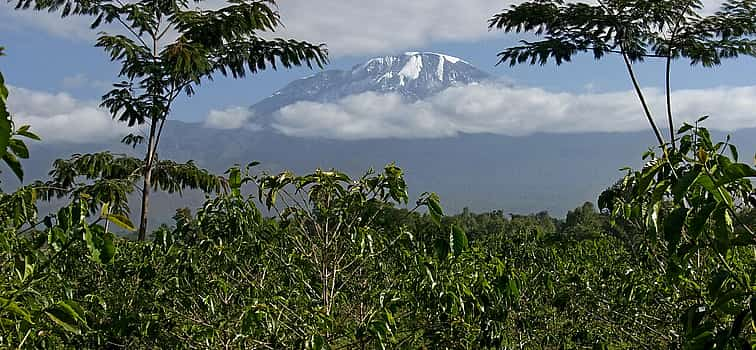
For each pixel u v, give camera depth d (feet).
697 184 6.36
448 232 13.52
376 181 14.39
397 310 15.88
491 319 16.21
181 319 16.70
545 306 22.07
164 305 17.54
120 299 18.85
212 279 16.81
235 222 16.22
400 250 15.52
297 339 13.60
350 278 16.22
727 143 7.95
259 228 16.53
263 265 16.61
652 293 15.85
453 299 14.96
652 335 16.89
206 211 16.79
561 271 23.29
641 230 13.00
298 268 15.49
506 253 28.37
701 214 5.96
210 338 15.24
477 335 16.07
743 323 6.58
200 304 16.90
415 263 14.88
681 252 6.75
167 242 17.15
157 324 16.53
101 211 9.07
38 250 10.55
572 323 20.56
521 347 19.83
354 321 15.38
